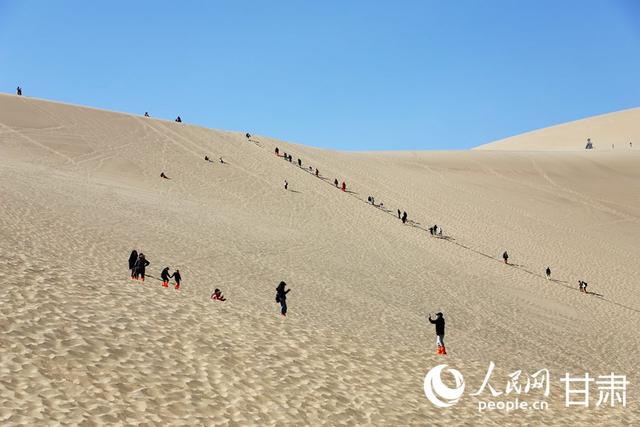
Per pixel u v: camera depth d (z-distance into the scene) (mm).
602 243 56219
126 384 10797
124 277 19328
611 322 34156
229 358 13336
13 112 60312
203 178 54188
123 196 41750
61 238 26781
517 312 32094
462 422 13289
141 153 57188
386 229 49562
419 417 12953
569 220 62406
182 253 30312
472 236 52531
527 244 52906
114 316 13805
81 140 56844
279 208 49969
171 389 11141
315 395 12641
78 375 10586
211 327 15086
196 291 23016
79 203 35906
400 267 38031
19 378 9891
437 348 19359
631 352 28016
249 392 11953
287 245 38000
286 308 21359
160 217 37875
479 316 29531
